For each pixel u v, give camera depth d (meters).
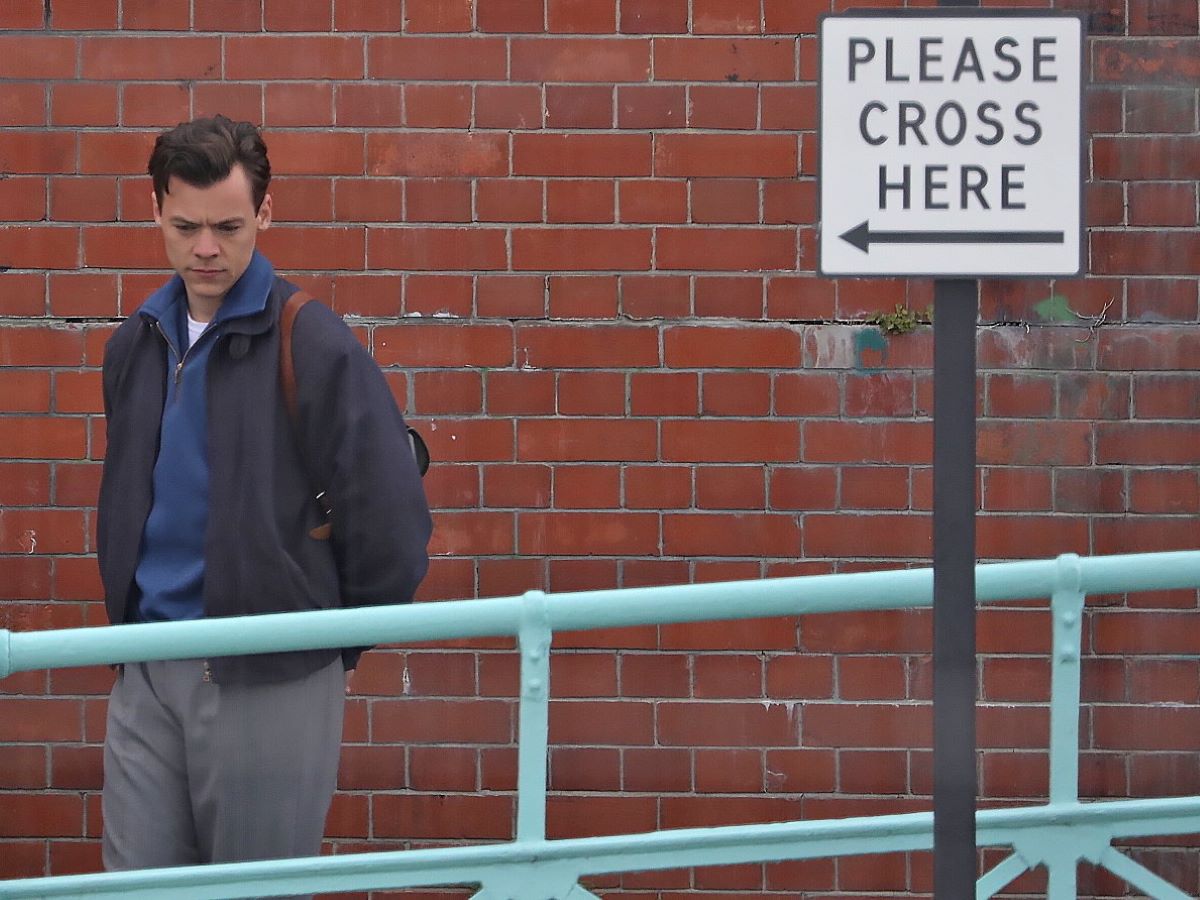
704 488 17.55
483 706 17.61
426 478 17.56
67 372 17.56
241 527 12.02
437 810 17.59
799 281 17.50
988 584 12.48
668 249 17.52
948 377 8.91
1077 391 17.47
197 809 12.38
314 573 12.27
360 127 17.47
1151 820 12.57
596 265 17.53
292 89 17.47
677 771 17.58
